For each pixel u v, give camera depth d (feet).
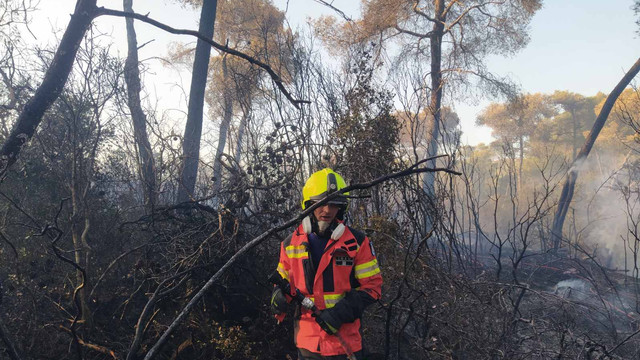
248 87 18.30
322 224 7.80
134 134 17.61
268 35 23.30
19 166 15.33
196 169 21.89
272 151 14.82
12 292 12.09
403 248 13.48
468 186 20.98
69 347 11.28
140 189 19.72
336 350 7.50
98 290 13.79
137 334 10.61
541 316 15.17
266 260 13.46
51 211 14.66
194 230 14.02
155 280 12.50
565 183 46.91
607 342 15.16
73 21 12.48
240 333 11.19
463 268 17.25
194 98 25.70
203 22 26.50
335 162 16.87
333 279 7.57
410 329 14.55
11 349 9.44
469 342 12.23
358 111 16.88
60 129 15.79
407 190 16.12
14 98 17.13
